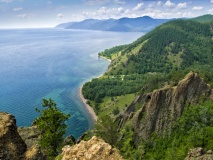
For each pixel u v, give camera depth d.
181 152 86.50
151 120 122.31
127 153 108.75
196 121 107.38
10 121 34.41
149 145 111.56
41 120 54.62
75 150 31.88
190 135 98.38
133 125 127.69
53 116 54.22
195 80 126.00
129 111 174.25
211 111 109.94
